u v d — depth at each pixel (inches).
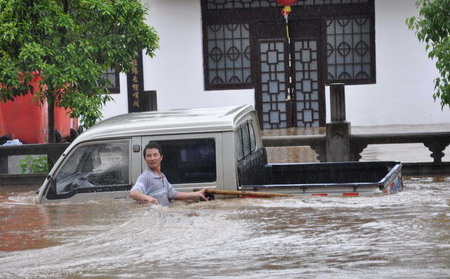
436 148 1069.1
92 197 751.7
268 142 1106.1
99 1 1134.4
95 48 1158.3
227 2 1924.2
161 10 1923.0
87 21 1175.0
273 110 1947.6
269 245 551.2
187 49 1930.4
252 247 547.2
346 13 1910.7
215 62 1937.7
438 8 1056.2
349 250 527.5
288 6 1888.5
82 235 613.9
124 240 587.5
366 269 475.8
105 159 753.0
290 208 682.8
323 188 729.6
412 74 1909.4
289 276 466.0
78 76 1115.3
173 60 1931.6
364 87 1921.8
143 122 757.9
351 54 1920.5
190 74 1934.1
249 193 724.0
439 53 1037.2
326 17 1916.8
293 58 1932.8
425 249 521.7
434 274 459.2
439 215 639.8
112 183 751.1
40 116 1318.9
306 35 1927.9
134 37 1179.9
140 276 481.1
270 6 1921.8
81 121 1141.1
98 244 578.2
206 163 737.0
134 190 723.4
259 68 1936.5
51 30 1103.6
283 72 1935.3
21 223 673.0
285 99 1940.2
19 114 1315.2
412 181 987.3
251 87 1936.5
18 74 1116.5
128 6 1150.3
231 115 759.1
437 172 1067.3
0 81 1108.5
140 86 1925.4
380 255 510.0
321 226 608.4
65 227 647.8
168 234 601.0
